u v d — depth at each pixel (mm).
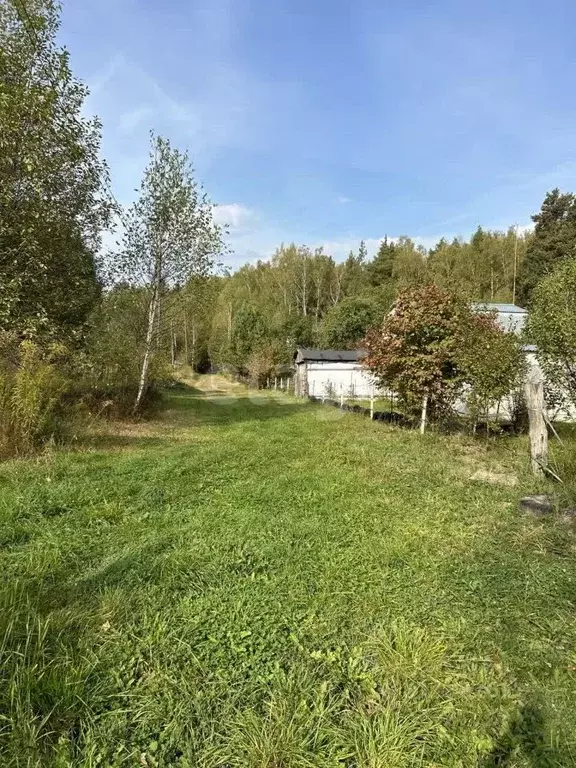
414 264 44375
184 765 1792
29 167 7625
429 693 2182
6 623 2449
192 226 12508
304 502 5016
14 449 6758
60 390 8312
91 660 2344
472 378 9000
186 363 46875
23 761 1758
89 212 10953
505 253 40031
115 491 5289
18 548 3754
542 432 5996
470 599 3029
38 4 8578
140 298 12711
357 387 24625
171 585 3158
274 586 3174
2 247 8320
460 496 5223
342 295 50781
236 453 7707
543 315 7672
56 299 9609
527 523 4359
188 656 2430
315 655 2441
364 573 3385
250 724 1979
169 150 12016
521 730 1985
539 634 2660
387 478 6059
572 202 34531
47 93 8078
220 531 4160
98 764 1789
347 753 1866
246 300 48469
